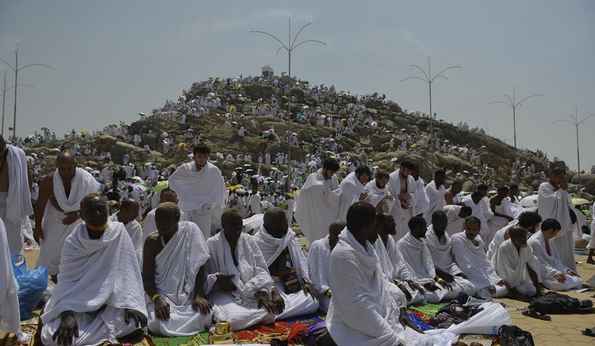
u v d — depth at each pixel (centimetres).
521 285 801
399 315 512
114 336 495
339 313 454
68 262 509
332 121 6862
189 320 556
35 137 5922
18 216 726
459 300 718
